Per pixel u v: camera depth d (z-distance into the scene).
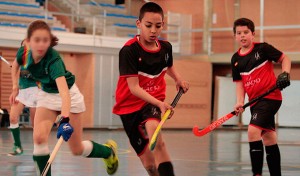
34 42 8.11
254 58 10.48
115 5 39.62
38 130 8.74
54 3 37.72
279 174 10.51
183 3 40.50
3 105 32.72
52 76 8.38
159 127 7.96
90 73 34.69
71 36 33.69
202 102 38.44
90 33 37.53
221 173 12.54
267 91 10.13
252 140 10.23
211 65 38.94
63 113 8.04
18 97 15.19
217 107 38.28
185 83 9.07
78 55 35.25
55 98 8.83
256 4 38.25
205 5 39.34
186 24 39.69
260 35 38.06
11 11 34.03
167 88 36.34
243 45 10.60
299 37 37.03
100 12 38.56
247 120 37.81
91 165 13.67
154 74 8.66
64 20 37.34
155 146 8.20
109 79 35.25
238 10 38.69
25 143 21.08
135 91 8.39
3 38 31.28
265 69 10.48
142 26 8.32
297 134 29.88
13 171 12.44
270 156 10.45
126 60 8.43
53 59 8.42
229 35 38.69
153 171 9.04
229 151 18.73
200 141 23.73
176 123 37.16
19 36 31.81
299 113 37.75
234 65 10.73
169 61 8.87
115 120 35.62
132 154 17.02
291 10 37.34
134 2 40.97
